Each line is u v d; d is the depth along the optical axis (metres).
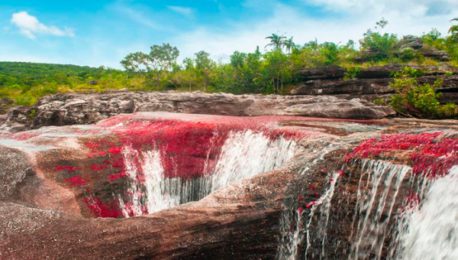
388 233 6.73
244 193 7.43
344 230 7.20
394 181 6.88
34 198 9.69
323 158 8.08
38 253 6.12
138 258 6.29
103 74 84.75
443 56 48.59
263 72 48.16
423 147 7.43
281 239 7.09
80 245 6.30
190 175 14.33
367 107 20.05
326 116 20.44
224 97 23.86
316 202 7.37
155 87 63.25
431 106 27.81
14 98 67.56
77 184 11.21
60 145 12.29
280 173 7.91
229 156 14.51
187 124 16.00
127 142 13.88
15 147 11.26
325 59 50.09
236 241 6.84
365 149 7.92
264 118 19.09
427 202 6.36
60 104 35.25
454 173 6.09
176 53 66.44
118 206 12.13
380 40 51.53
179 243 6.53
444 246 5.88
